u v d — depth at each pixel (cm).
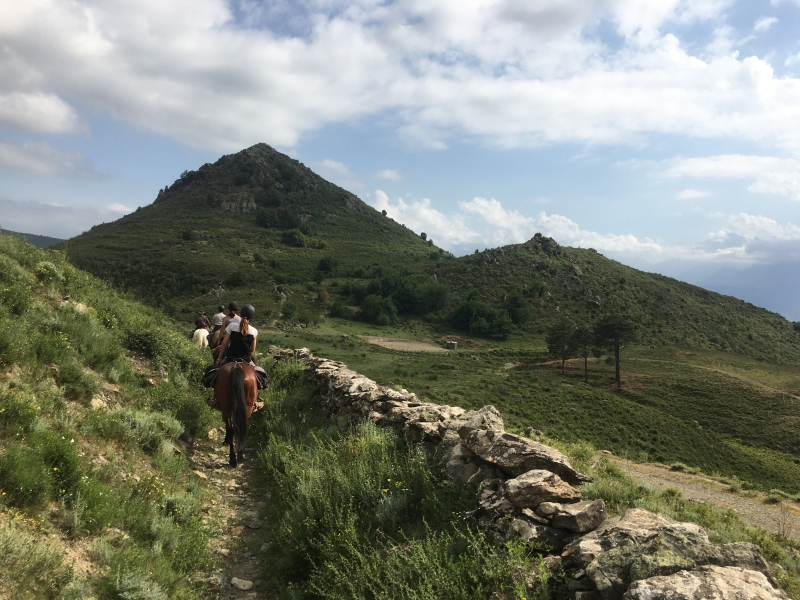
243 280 13875
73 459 496
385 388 991
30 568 347
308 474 661
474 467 580
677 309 14000
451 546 448
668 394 6938
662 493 1038
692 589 281
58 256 1488
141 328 1170
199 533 541
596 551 356
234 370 748
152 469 654
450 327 13200
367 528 538
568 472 515
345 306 13562
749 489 1867
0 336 658
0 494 405
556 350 9294
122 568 410
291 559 512
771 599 273
